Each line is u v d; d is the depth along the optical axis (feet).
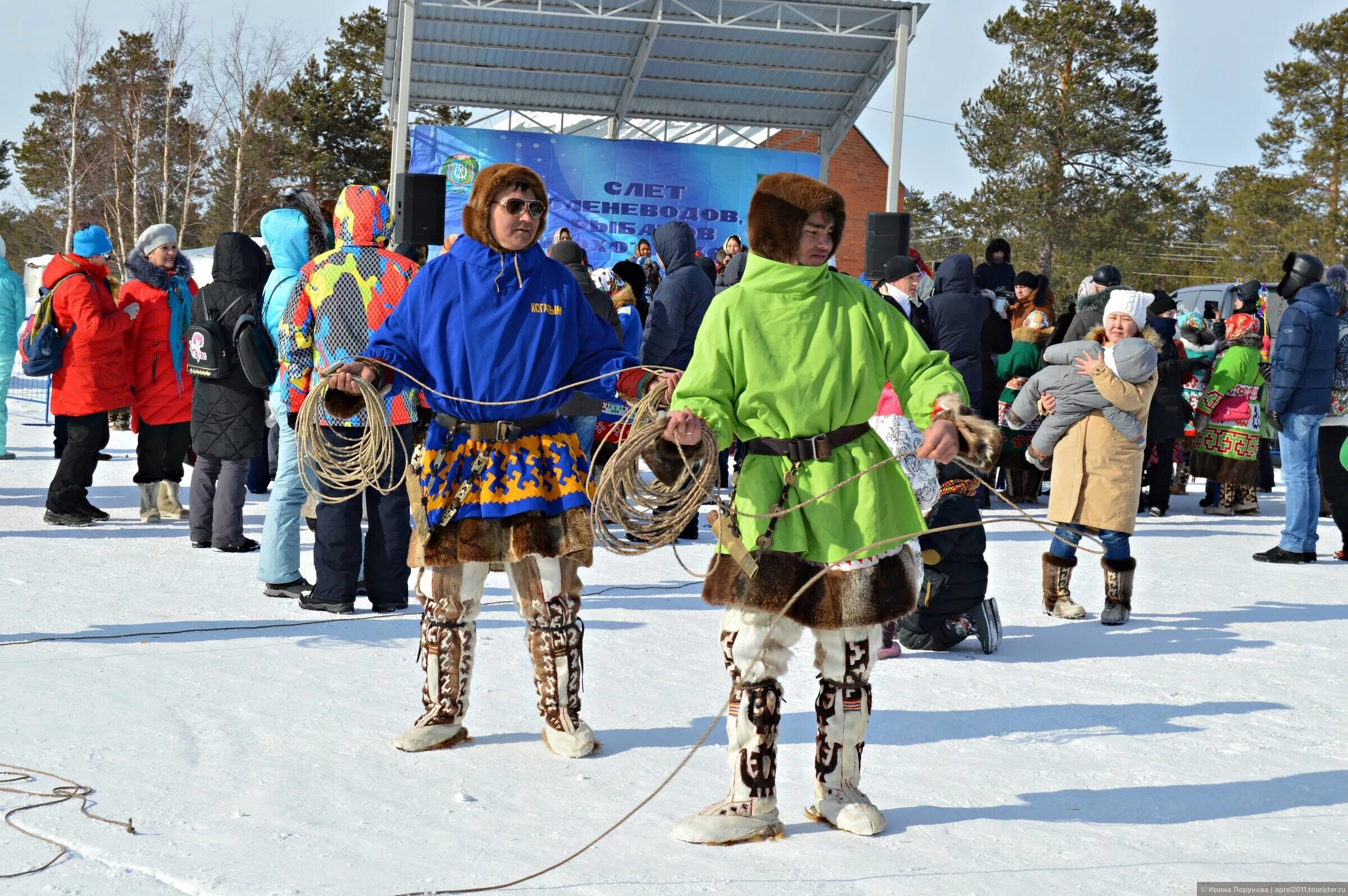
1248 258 170.71
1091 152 151.02
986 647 18.49
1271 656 18.52
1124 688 16.46
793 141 74.59
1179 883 9.83
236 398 24.36
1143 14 147.84
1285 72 170.91
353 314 18.35
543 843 10.33
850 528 10.80
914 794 12.00
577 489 12.88
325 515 19.19
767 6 56.03
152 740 12.67
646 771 12.38
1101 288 32.73
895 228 38.45
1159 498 37.06
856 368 10.92
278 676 15.40
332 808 10.98
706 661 17.02
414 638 17.70
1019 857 10.32
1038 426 36.27
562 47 62.39
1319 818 11.52
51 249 190.39
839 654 11.05
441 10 57.82
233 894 9.02
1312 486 27.89
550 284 13.08
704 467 10.65
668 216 64.03
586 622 19.40
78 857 9.69
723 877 9.67
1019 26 149.89
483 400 12.75
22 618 18.07
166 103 160.76
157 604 19.52
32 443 46.06
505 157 62.44
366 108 161.99
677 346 27.55
